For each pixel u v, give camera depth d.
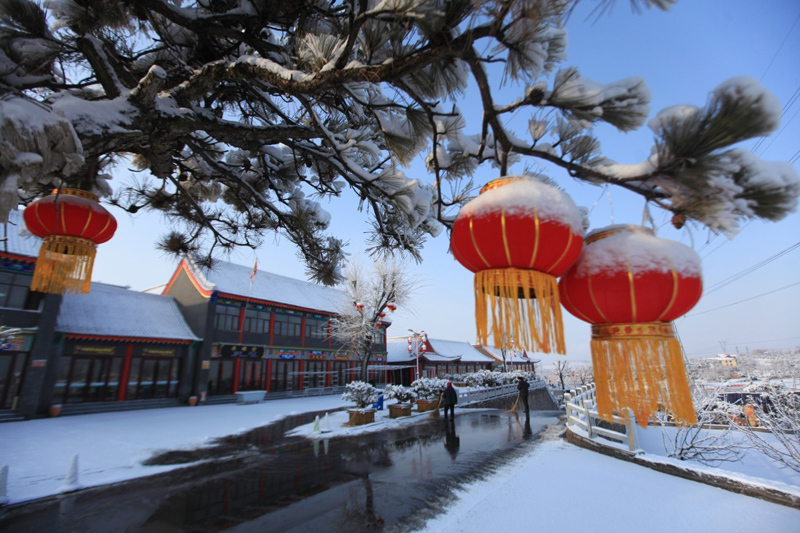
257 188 4.86
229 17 2.81
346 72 1.88
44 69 2.86
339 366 29.22
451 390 14.19
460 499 5.66
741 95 1.02
